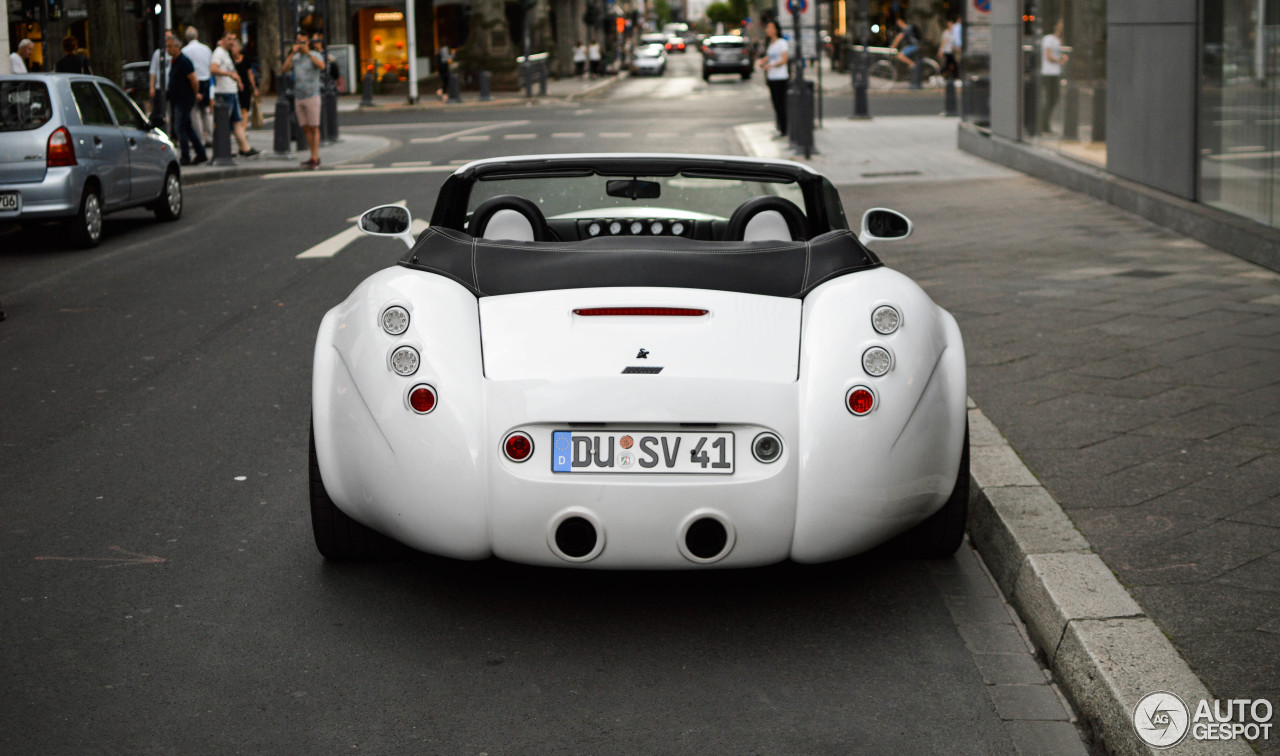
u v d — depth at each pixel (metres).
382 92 49.41
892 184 15.26
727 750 2.98
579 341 3.48
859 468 3.43
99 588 3.95
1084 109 13.84
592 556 3.41
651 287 3.66
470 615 3.77
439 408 3.43
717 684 3.32
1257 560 3.75
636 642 3.58
